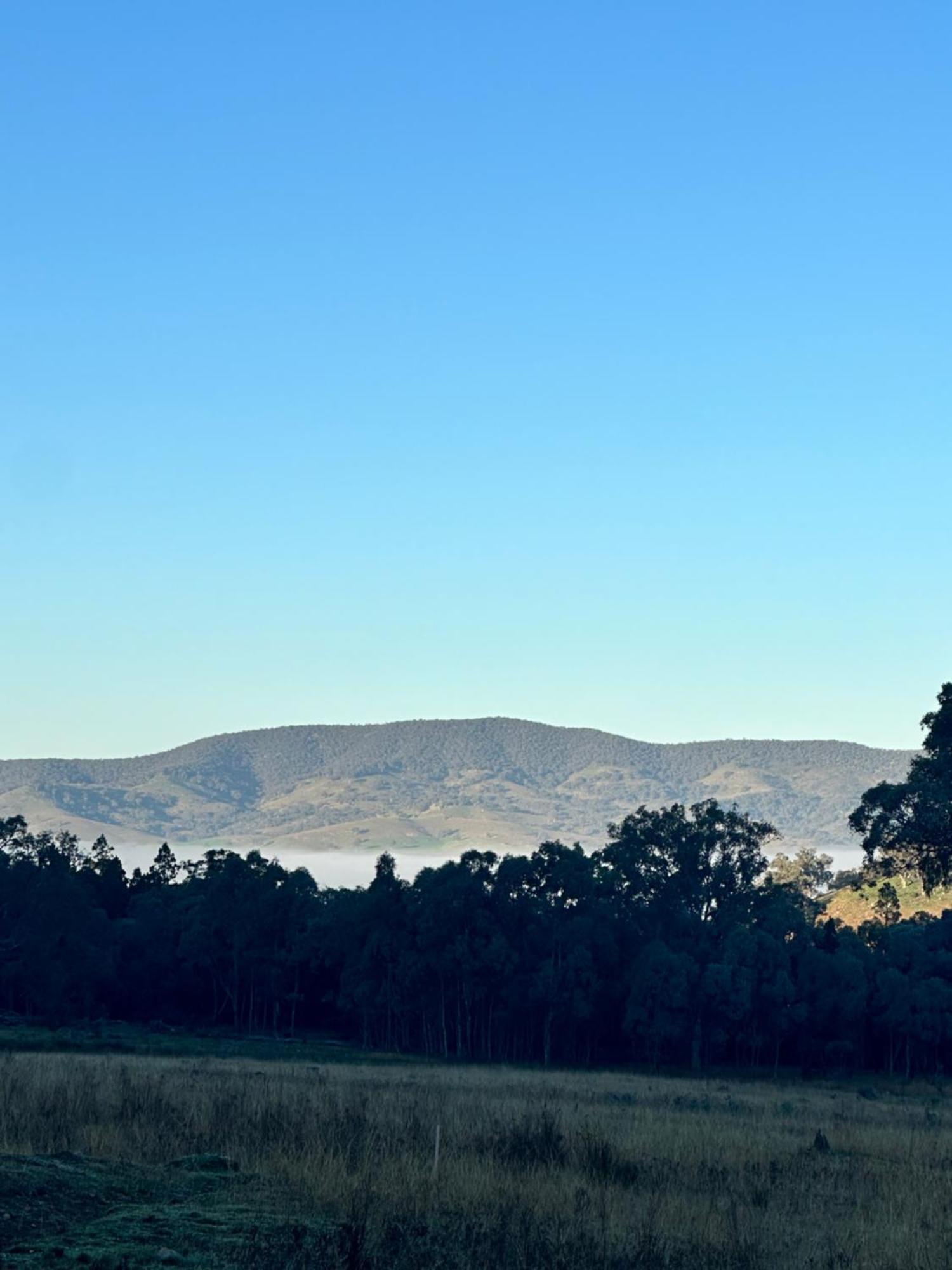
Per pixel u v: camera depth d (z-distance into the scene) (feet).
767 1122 120.47
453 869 351.67
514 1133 77.97
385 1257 45.70
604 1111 115.03
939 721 221.46
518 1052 361.51
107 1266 41.73
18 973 337.11
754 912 357.41
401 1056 318.24
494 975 344.08
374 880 373.20
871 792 219.82
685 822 361.30
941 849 220.23
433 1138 74.84
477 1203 57.11
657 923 355.36
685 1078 296.71
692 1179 72.08
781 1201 66.28
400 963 347.97
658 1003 323.98
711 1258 50.47
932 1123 141.69
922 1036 315.99
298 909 388.78
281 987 379.76
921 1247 52.65
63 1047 243.81
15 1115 69.77
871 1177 77.71
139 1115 73.46
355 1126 74.18
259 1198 55.01
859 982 324.39
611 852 359.25
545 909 352.49
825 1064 342.44
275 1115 75.20
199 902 396.78
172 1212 50.42
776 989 316.40
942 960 336.49
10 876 348.59
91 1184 54.03
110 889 461.37
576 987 335.67
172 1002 417.08
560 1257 47.73
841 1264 50.85
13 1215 47.29
